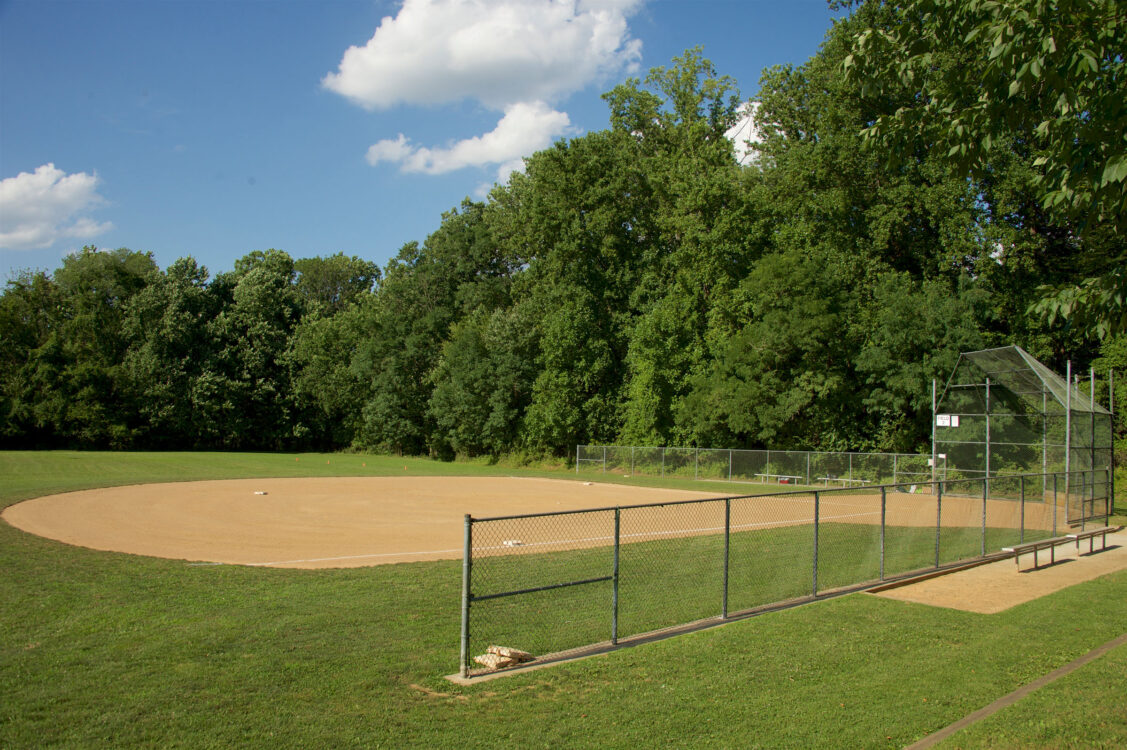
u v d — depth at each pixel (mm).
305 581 11984
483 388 53281
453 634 8945
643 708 6477
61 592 10836
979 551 15812
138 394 59906
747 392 36844
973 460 26766
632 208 51156
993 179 33812
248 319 66250
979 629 9398
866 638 8852
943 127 8984
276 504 23828
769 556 14422
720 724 6117
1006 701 6613
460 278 69125
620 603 10578
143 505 22484
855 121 37875
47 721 6023
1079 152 7227
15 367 57844
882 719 6238
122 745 5578
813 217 41281
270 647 8281
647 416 42750
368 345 63062
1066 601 11164
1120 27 7398
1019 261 33719
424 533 17922
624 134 56312
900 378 33781
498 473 42000
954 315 33312
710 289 44250
